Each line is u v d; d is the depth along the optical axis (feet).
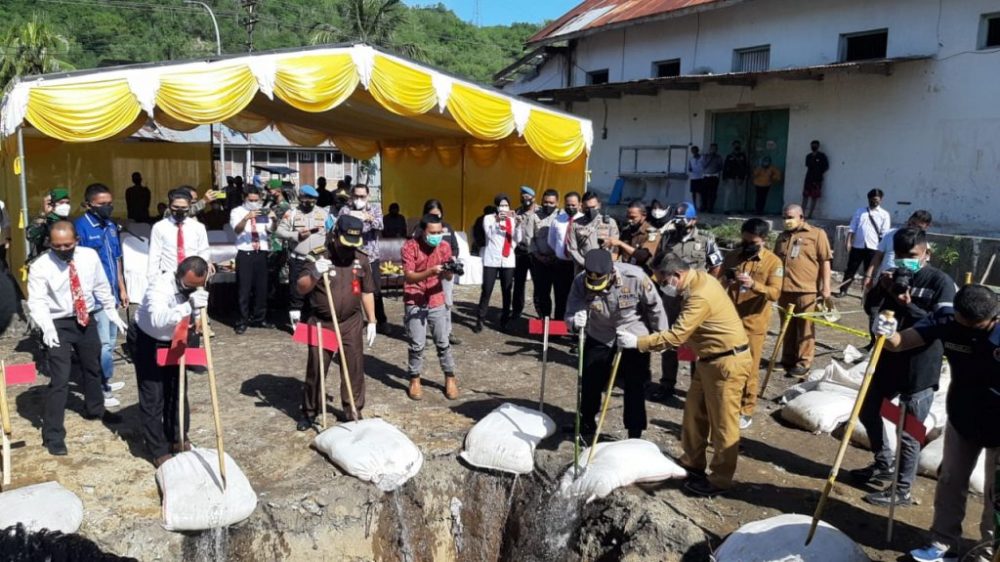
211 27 153.99
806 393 20.94
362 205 29.86
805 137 50.06
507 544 17.56
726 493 16.28
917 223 26.27
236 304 32.24
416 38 155.63
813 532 12.94
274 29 157.58
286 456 17.43
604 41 65.10
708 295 14.94
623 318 17.33
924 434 14.69
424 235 20.52
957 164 42.37
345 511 15.99
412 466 16.87
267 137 101.04
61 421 17.08
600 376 18.07
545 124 35.58
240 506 14.79
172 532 14.34
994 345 12.09
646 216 25.58
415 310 20.92
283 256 31.27
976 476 16.26
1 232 34.14
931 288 14.82
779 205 52.70
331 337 18.02
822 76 48.29
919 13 43.62
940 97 42.96
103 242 23.29
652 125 60.34
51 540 13.56
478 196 46.50
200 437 18.26
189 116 26.02
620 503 15.78
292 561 15.37
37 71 91.76
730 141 55.67
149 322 15.43
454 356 26.14
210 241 35.29
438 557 17.38
